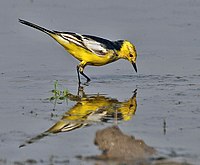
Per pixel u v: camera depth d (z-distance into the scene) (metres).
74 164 10.43
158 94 15.30
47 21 23.39
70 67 18.33
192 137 11.81
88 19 23.81
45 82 16.64
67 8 25.66
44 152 11.09
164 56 19.22
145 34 21.84
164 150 11.02
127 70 18.11
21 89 15.85
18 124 12.80
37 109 13.95
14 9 25.19
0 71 17.66
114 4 26.45
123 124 12.73
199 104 14.20
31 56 19.27
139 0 27.23
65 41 17.16
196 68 17.88
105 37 21.38
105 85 16.47
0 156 10.89
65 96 15.19
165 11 25.34
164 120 12.92
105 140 11.30
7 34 21.81
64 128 12.53
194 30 22.36
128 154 10.80
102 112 13.78
